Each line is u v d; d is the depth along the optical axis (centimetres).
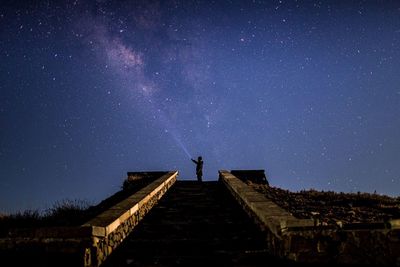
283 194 1231
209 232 805
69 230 586
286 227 591
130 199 962
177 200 1252
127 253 683
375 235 557
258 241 719
